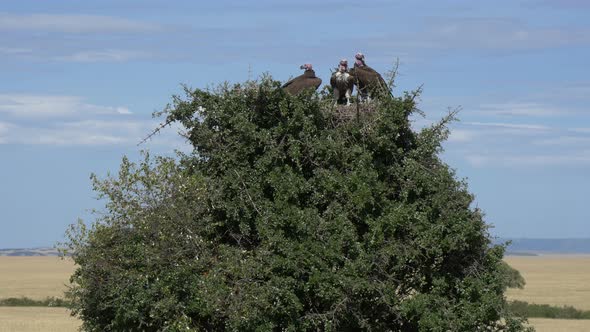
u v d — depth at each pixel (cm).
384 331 8369
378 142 8369
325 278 7738
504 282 8350
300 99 8369
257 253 7950
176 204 7831
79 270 7800
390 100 8488
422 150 8531
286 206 8000
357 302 8000
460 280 8281
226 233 8319
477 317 8044
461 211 8250
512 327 8162
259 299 7550
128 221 7781
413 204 8256
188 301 7619
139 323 7712
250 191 8131
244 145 8262
